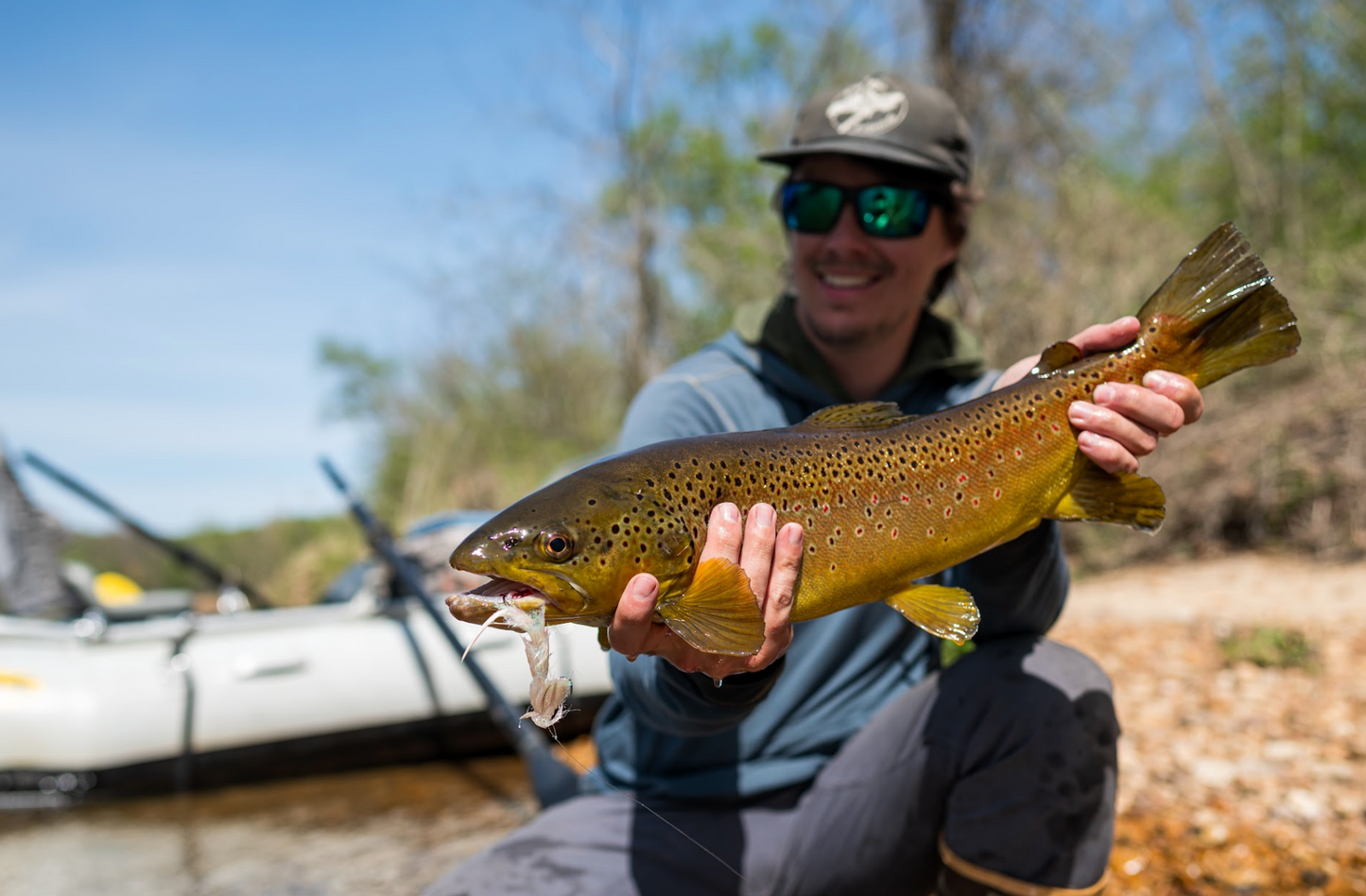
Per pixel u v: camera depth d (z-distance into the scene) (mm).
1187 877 1013
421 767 1784
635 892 796
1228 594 2299
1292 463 2680
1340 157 3895
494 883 793
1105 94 3387
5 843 1432
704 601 613
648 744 867
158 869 1341
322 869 1333
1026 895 744
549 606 607
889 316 937
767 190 4426
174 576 3885
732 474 653
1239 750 1313
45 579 2025
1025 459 728
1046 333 3156
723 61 4477
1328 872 983
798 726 855
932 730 781
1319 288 3107
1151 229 3400
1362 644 1692
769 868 817
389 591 2018
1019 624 814
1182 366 750
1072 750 745
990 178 3283
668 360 4805
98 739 1572
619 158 4551
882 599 701
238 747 1650
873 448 694
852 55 4043
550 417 6352
